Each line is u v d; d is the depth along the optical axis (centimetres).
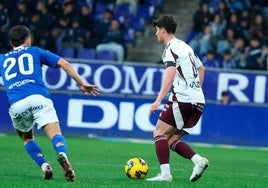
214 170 4197
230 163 4834
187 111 3244
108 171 3881
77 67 6450
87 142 6000
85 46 7775
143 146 5862
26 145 3272
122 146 5778
